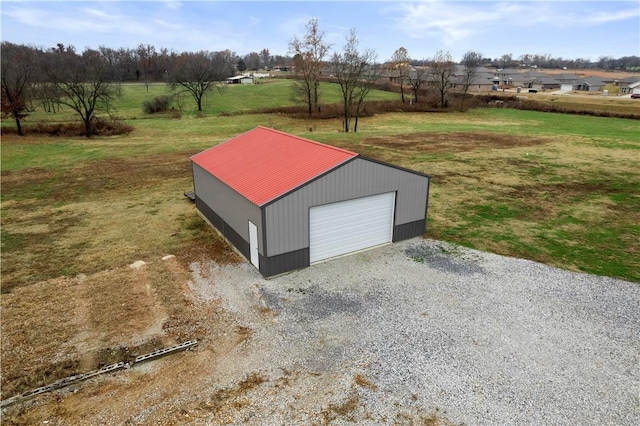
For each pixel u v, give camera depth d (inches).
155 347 356.2
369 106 2277.3
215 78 2507.4
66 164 1097.4
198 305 421.4
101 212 725.9
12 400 296.2
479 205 748.6
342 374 324.5
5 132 1469.0
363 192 523.5
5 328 382.3
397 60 2957.7
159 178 955.3
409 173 559.5
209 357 344.8
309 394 304.2
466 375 323.3
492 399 299.7
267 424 277.7
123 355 346.3
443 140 1437.0
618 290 451.2
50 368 330.0
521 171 999.6
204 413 286.8
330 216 508.4
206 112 2198.6
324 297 435.8
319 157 533.0
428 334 373.4
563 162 1095.0
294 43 2130.9
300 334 374.0
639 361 340.2
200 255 544.1
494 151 1242.6
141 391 308.0
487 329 380.8
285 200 461.1
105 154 1227.2
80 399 300.2
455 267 504.4
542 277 479.8
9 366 332.2
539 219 678.5
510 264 513.0
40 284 468.8
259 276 483.2
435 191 834.8
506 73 4795.8
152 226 655.1
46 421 280.7
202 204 682.8
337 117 2071.9
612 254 545.6
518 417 284.4
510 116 2183.8
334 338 368.2
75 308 417.1
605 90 3858.3
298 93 2263.8
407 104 2427.4
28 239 605.9
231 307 417.4
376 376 322.3
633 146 1312.7
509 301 428.1
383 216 558.3
